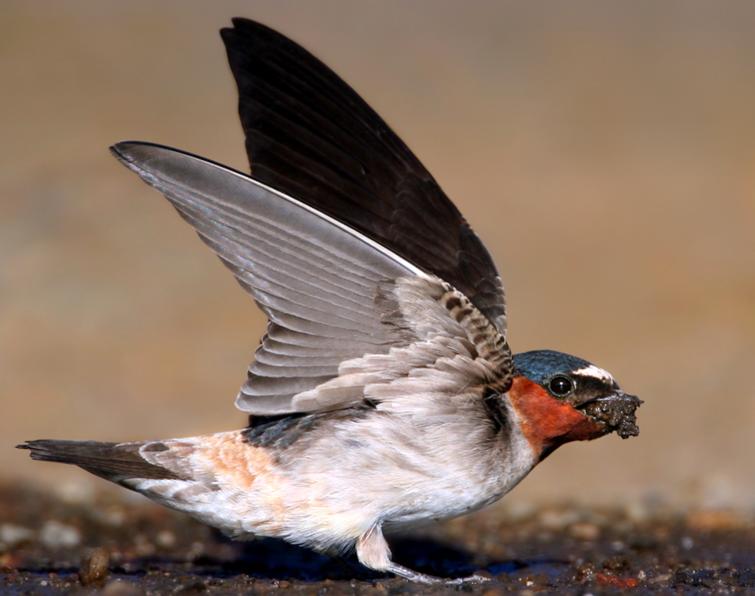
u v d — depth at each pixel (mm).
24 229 22969
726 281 21484
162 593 9469
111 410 17250
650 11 37875
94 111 28922
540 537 12852
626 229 23766
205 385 18094
